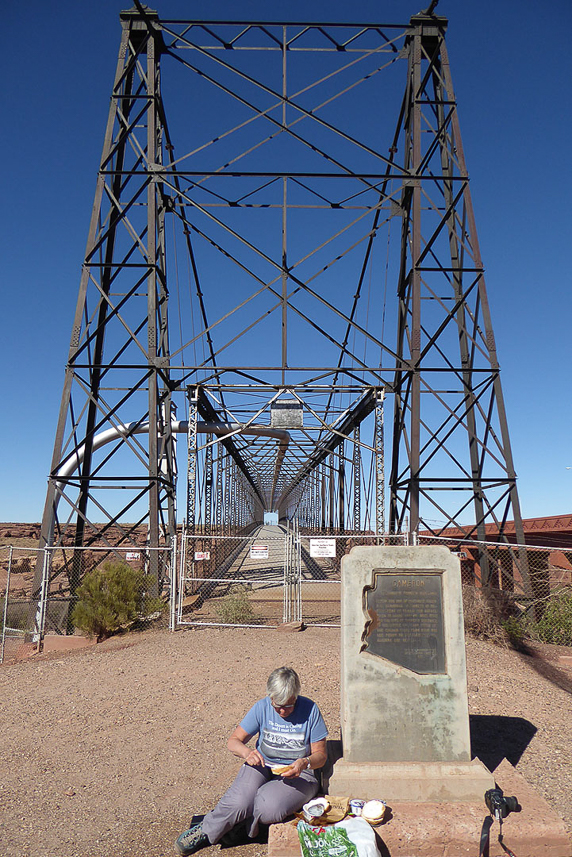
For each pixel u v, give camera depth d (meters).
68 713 7.01
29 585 29.02
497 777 4.51
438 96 16.77
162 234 16.98
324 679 7.98
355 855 3.47
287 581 13.24
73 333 14.02
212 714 6.77
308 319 15.39
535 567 16.58
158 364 14.46
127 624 11.88
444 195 16.30
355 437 27.19
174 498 16.50
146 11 15.38
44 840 4.16
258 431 25.83
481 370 14.35
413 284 15.06
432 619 4.61
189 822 4.43
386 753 4.39
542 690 7.79
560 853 3.74
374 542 17.81
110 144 15.05
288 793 3.89
